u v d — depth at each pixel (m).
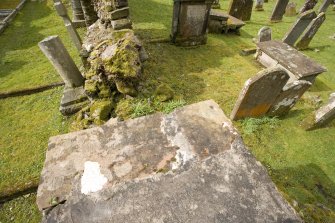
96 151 2.01
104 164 1.91
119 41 4.31
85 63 4.88
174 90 4.94
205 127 2.20
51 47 4.02
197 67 5.96
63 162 1.93
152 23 8.38
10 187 3.37
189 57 6.39
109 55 4.00
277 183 3.56
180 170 1.86
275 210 1.64
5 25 8.30
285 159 3.98
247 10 9.36
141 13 9.19
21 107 4.92
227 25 7.98
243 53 6.86
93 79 4.09
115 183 1.78
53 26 8.39
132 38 4.50
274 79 3.92
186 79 5.41
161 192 1.73
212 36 7.88
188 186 1.76
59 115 4.60
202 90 5.12
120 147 2.04
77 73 4.71
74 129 3.92
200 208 1.64
